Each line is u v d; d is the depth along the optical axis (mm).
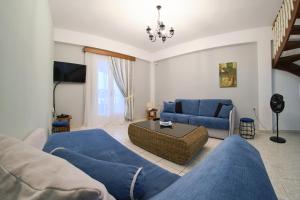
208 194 412
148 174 1098
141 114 5809
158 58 5809
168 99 5621
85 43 4316
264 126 3861
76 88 4277
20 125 1208
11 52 1014
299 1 2152
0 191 455
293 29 2514
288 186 1675
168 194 483
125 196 639
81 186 361
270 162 2215
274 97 3230
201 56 4785
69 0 2871
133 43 5105
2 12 884
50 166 468
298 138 3328
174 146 2238
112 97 4895
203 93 4766
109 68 4812
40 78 1994
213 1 2877
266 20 3564
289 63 3604
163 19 3516
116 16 3412
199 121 3785
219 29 4027
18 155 543
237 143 835
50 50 3162
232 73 4266
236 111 4211
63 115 3758
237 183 468
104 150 1508
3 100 906
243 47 4141
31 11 1469
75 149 1458
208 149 2789
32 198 375
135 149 2764
